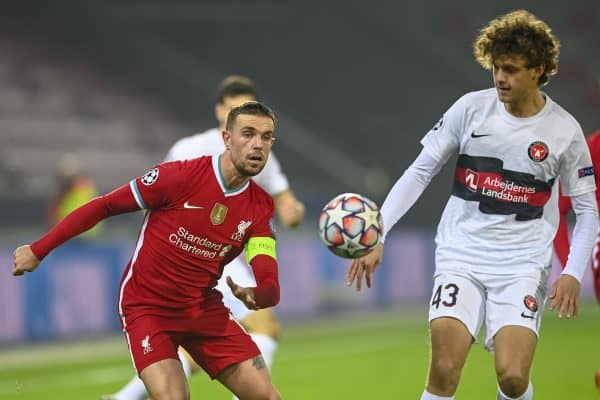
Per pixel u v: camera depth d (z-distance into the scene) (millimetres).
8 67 89688
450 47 109812
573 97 104625
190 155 26203
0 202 66375
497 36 17812
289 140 95125
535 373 37906
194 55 103500
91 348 47312
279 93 102500
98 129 88188
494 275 18781
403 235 69625
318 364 42312
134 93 95188
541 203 19000
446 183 88000
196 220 18125
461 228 19328
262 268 18109
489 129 18875
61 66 93312
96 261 51594
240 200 18281
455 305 18484
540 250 18953
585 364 40469
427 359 43594
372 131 98812
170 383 17719
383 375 38750
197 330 18594
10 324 47250
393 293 67375
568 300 18609
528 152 18641
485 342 19047
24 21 95188
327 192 83312
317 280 62125
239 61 104500
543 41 17719
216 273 18734
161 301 18438
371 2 110500
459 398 32250
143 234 18594
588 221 19109
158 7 104562
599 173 21109
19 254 18094
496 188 18906
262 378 18469
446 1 112250
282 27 107875
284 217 26875
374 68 106562
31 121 85188
